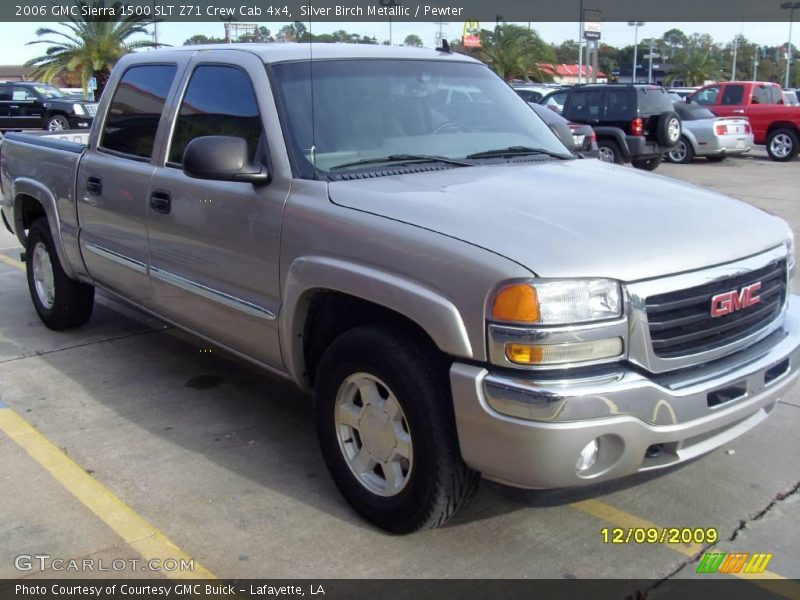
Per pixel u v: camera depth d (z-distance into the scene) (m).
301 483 3.73
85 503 3.53
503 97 4.57
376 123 3.88
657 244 2.89
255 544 3.23
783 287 3.38
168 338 5.83
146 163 4.48
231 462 3.93
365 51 4.23
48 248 5.66
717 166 17.86
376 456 3.26
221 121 3.99
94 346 5.65
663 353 2.83
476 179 3.55
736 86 19.59
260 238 3.59
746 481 3.73
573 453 2.68
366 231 3.12
